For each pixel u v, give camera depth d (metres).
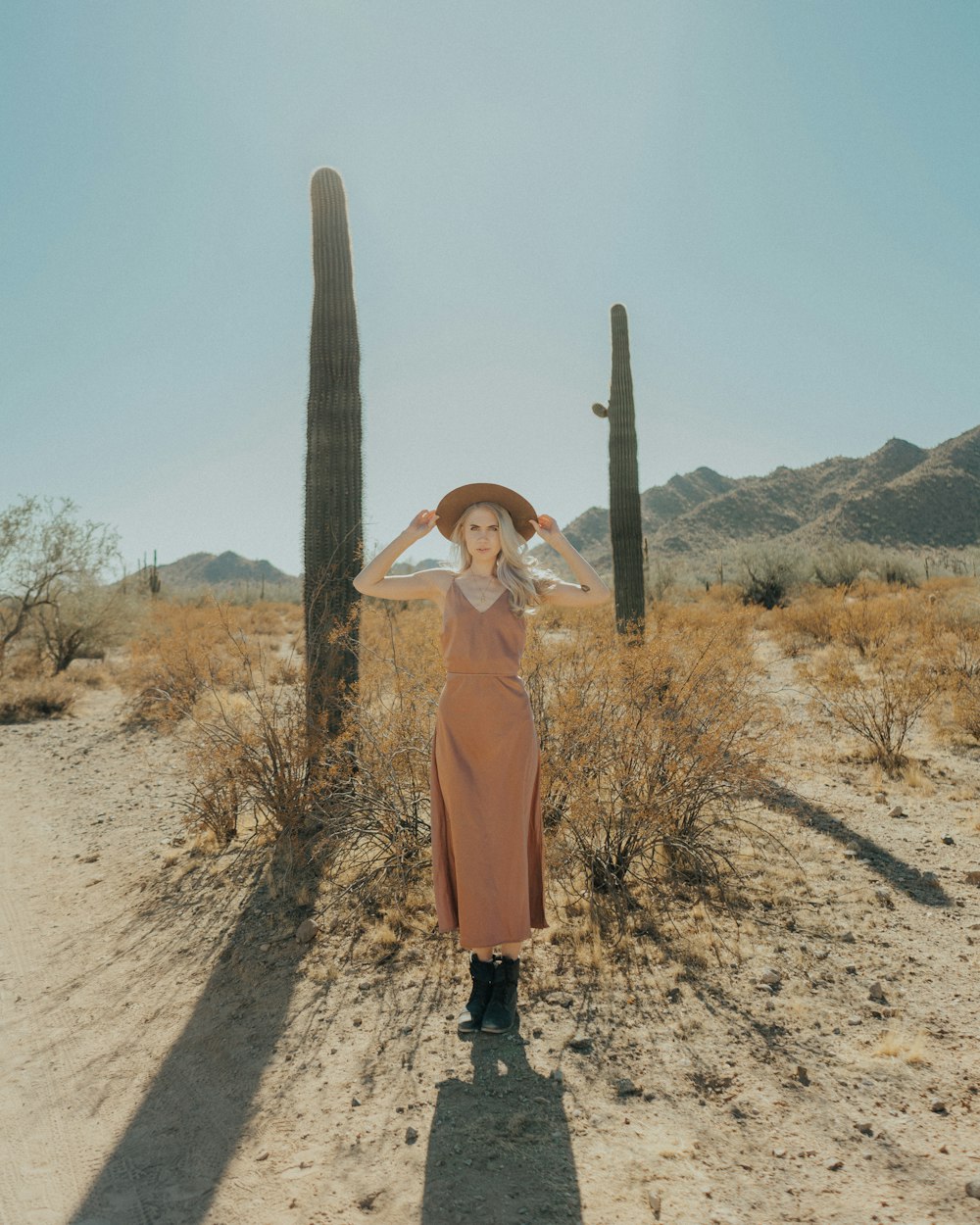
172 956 3.90
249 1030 3.21
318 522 5.57
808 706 8.13
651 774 4.39
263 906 4.30
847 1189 2.21
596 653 4.88
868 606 14.31
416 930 3.91
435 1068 2.88
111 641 17.11
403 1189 2.30
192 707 6.96
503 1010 3.04
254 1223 2.21
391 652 5.32
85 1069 3.04
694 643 5.31
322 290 5.74
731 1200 2.19
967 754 7.03
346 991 3.44
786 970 3.42
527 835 3.24
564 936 3.77
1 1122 2.75
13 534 14.69
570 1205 2.20
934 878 4.31
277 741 5.15
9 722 10.91
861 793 5.99
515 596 3.14
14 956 4.04
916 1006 3.12
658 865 4.49
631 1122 2.54
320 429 5.61
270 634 19.94
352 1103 2.71
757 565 26.50
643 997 3.27
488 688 3.08
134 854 5.40
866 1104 2.56
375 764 4.62
